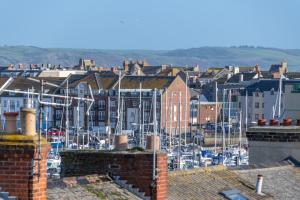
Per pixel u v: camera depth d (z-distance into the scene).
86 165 42.31
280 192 51.69
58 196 36.97
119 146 42.94
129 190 40.91
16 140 33.91
